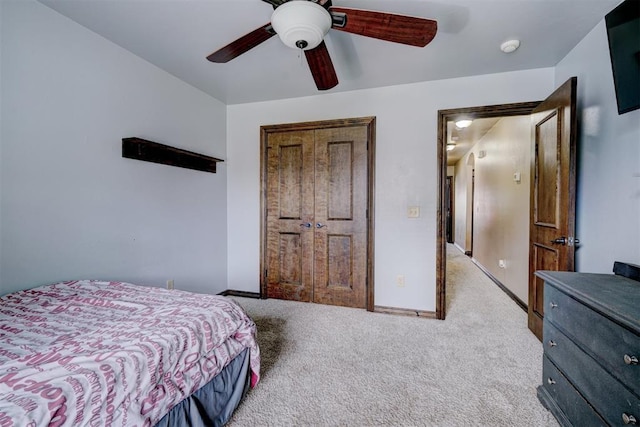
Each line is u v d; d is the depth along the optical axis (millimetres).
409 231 2770
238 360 1495
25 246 1603
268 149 3229
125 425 912
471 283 3893
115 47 2084
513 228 3328
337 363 1921
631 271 1395
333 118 2980
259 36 1481
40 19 1651
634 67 1334
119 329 1147
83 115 1884
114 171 2088
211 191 3131
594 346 1120
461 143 5418
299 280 3152
